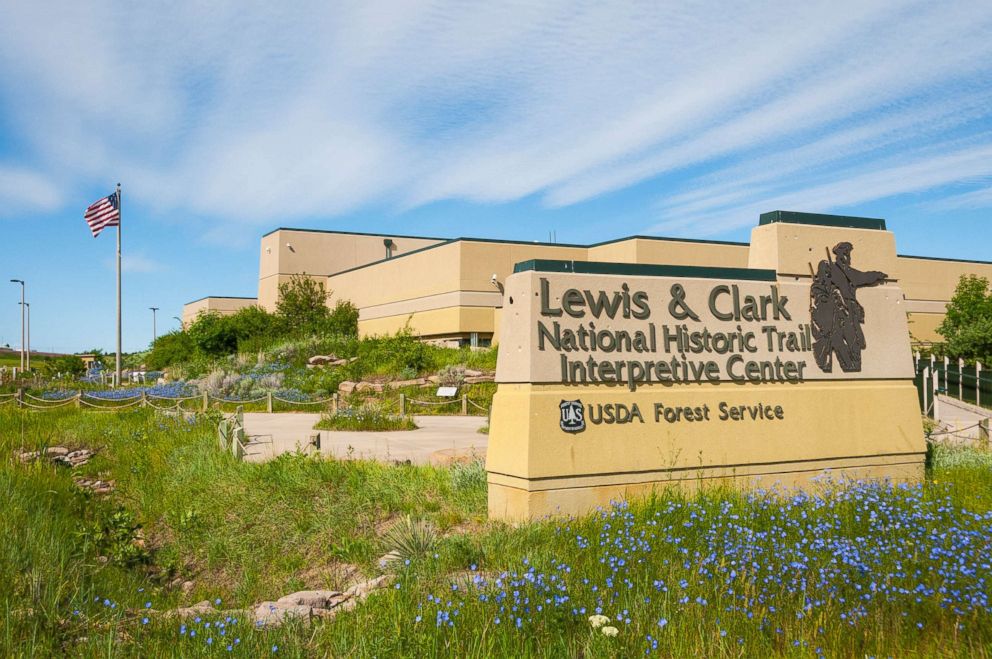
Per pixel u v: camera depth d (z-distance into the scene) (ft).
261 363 140.77
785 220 37.60
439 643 18.08
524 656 17.22
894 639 18.25
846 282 38.19
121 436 60.95
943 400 103.71
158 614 22.08
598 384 32.19
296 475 38.93
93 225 133.39
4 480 37.63
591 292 32.53
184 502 38.01
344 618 20.56
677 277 34.55
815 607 19.52
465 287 146.92
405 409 90.38
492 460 32.32
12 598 21.88
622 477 31.99
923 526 26.86
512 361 32.01
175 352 194.49
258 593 27.68
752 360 35.55
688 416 33.58
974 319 140.26
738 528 25.18
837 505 29.86
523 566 22.81
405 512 33.22
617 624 18.79
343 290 194.39
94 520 35.42
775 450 35.17
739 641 17.76
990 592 20.07
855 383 37.83
